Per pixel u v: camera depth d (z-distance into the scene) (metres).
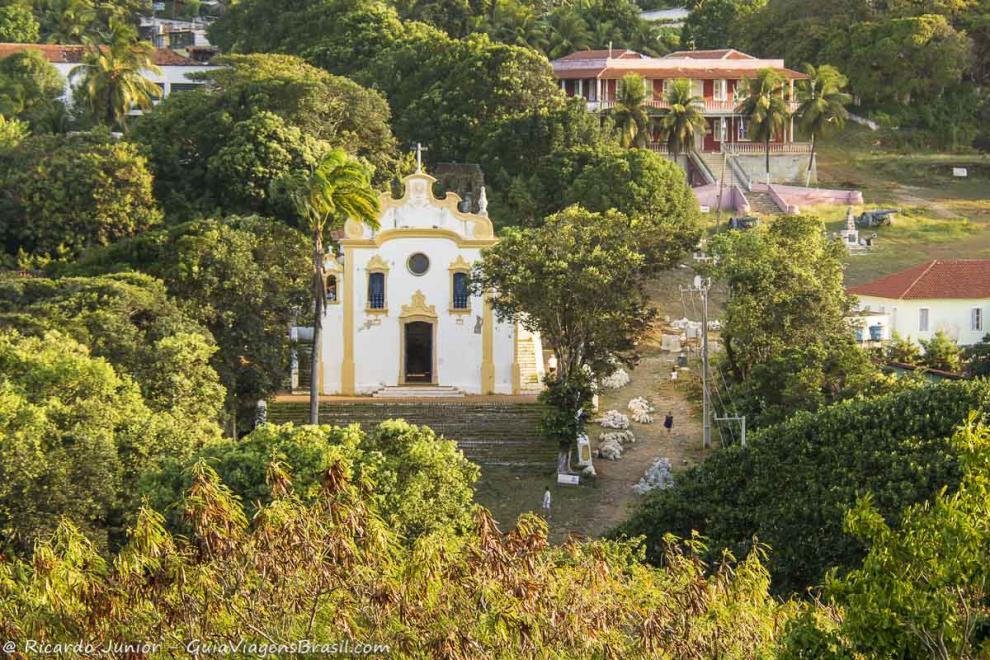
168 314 98.81
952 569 37.69
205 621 41.53
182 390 86.88
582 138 148.50
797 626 40.31
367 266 110.38
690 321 129.25
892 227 158.00
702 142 177.88
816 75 172.38
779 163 174.75
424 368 111.38
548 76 159.75
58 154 134.00
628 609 46.47
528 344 116.25
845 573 65.00
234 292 106.25
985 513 38.50
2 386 74.06
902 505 65.31
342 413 105.75
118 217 130.75
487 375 110.50
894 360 110.88
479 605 43.00
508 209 141.00
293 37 190.88
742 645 46.75
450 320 110.81
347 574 42.44
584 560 49.59
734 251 105.62
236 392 103.75
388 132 151.62
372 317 110.62
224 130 142.75
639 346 124.38
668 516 72.88
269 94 146.12
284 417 105.25
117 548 71.62
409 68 167.38
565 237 99.94
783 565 67.00
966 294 120.19
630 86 158.12
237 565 42.16
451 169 147.75
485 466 99.50
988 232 156.88
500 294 102.88
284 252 112.06
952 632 37.34
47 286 99.50
